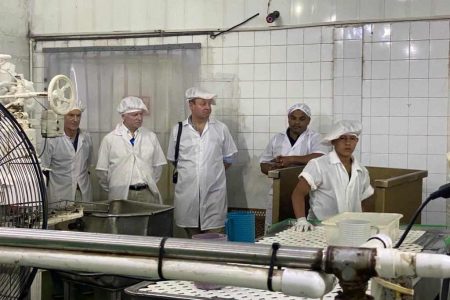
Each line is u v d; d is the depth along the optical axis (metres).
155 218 3.16
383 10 4.29
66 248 1.14
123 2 4.92
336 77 4.42
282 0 4.52
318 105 4.48
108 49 4.95
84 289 3.56
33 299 2.82
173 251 1.07
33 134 2.64
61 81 2.57
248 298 1.64
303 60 4.50
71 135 4.19
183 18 4.79
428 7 4.19
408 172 3.77
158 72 4.84
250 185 4.69
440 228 2.68
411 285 1.48
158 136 4.86
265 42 4.59
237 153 4.54
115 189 4.11
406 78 4.26
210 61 4.73
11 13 4.91
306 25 4.46
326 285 1.01
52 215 2.82
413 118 4.26
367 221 2.11
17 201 1.75
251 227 2.17
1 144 1.77
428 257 0.97
